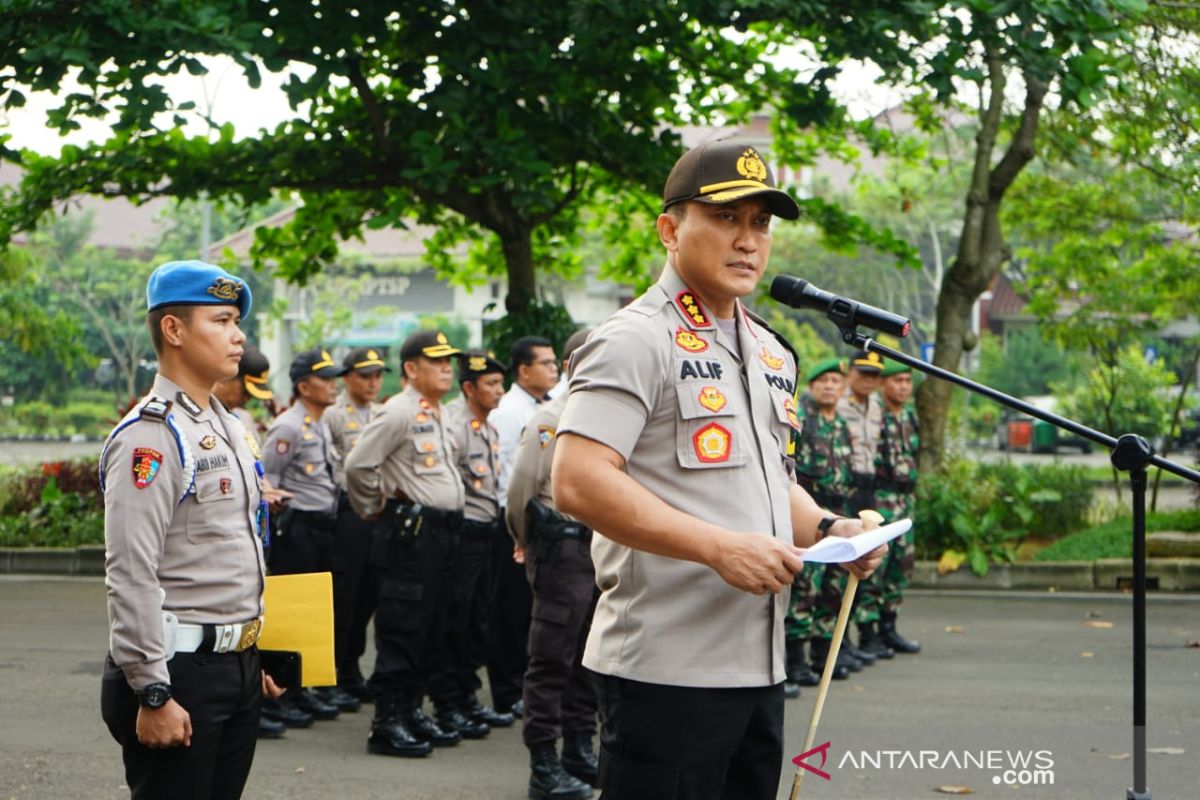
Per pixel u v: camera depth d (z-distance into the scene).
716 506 3.05
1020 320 48.56
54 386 48.94
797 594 8.52
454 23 12.03
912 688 8.41
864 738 7.09
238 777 3.82
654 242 16.05
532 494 6.20
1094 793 6.02
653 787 3.03
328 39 11.29
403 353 7.06
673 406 3.06
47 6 10.23
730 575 2.88
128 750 3.65
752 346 3.22
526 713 6.11
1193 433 31.38
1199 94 13.81
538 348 8.05
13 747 6.75
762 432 3.16
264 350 46.00
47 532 14.34
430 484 6.91
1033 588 12.50
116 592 3.52
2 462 28.19
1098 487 20.88
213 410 3.84
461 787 6.20
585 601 6.13
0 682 8.36
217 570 3.68
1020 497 13.51
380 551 6.89
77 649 9.56
